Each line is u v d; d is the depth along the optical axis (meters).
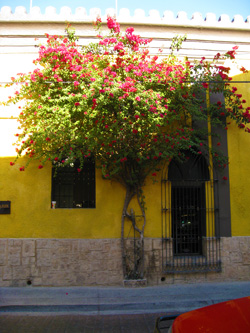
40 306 6.48
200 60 8.87
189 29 8.87
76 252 7.98
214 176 8.54
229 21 9.04
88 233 8.09
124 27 8.66
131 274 7.94
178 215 8.48
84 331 5.38
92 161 8.11
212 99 8.68
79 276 7.91
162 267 8.05
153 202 8.27
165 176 8.36
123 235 8.00
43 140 7.21
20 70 8.44
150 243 8.10
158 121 6.93
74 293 7.30
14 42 8.48
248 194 8.66
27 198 8.14
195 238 8.50
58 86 7.44
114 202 8.20
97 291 7.45
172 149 7.51
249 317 2.89
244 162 8.73
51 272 7.90
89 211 8.16
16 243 7.96
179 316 3.31
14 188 8.16
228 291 7.43
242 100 8.63
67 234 8.07
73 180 8.36
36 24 8.50
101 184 8.24
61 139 7.21
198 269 8.15
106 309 6.50
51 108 7.06
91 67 7.44
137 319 6.00
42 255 7.94
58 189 8.32
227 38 9.02
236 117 8.48
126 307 6.54
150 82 7.31
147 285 7.96
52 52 7.30
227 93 8.36
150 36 8.74
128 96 6.80
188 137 7.74
